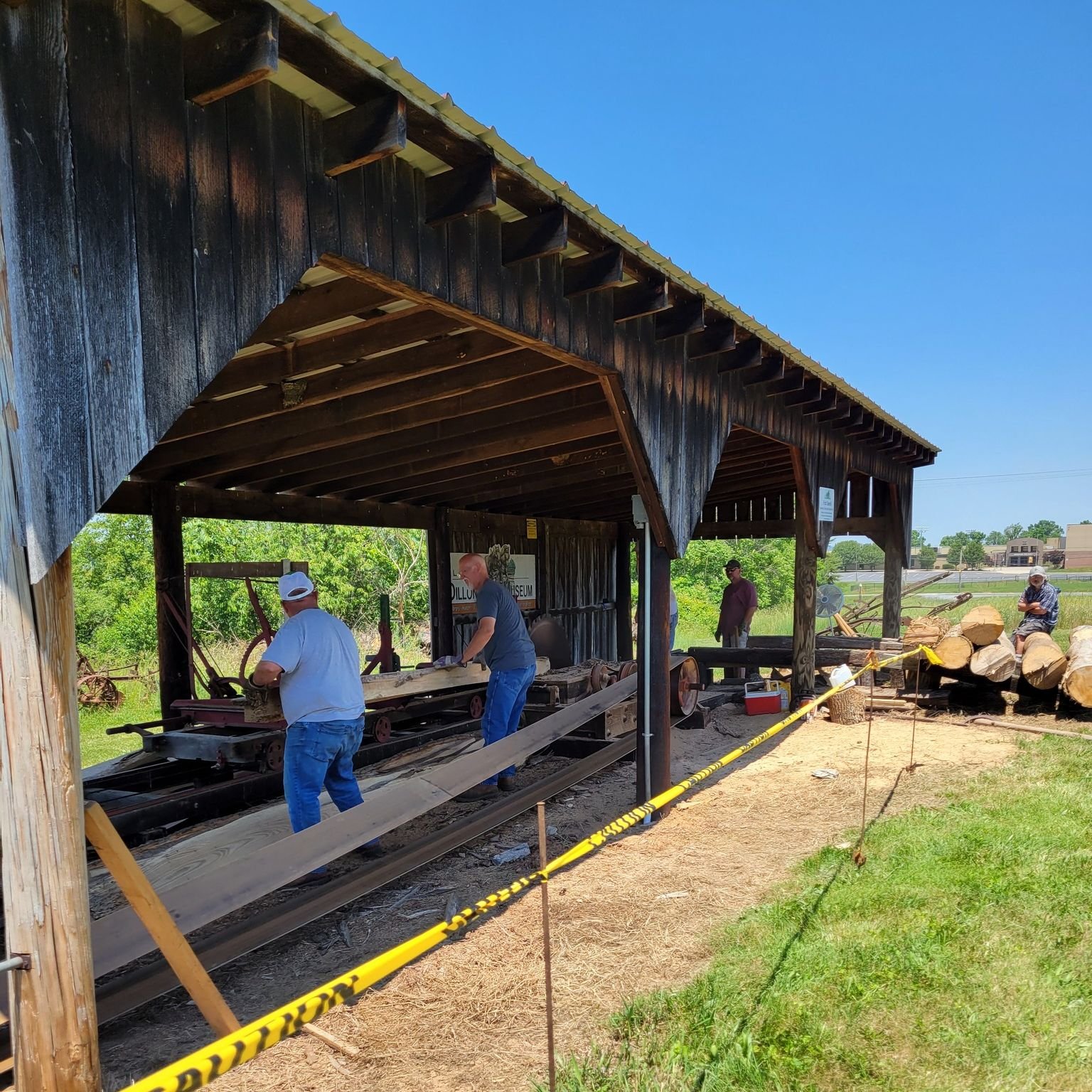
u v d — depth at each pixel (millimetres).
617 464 9914
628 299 4898
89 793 6176
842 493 9703
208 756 6508
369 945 4277
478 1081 3059
